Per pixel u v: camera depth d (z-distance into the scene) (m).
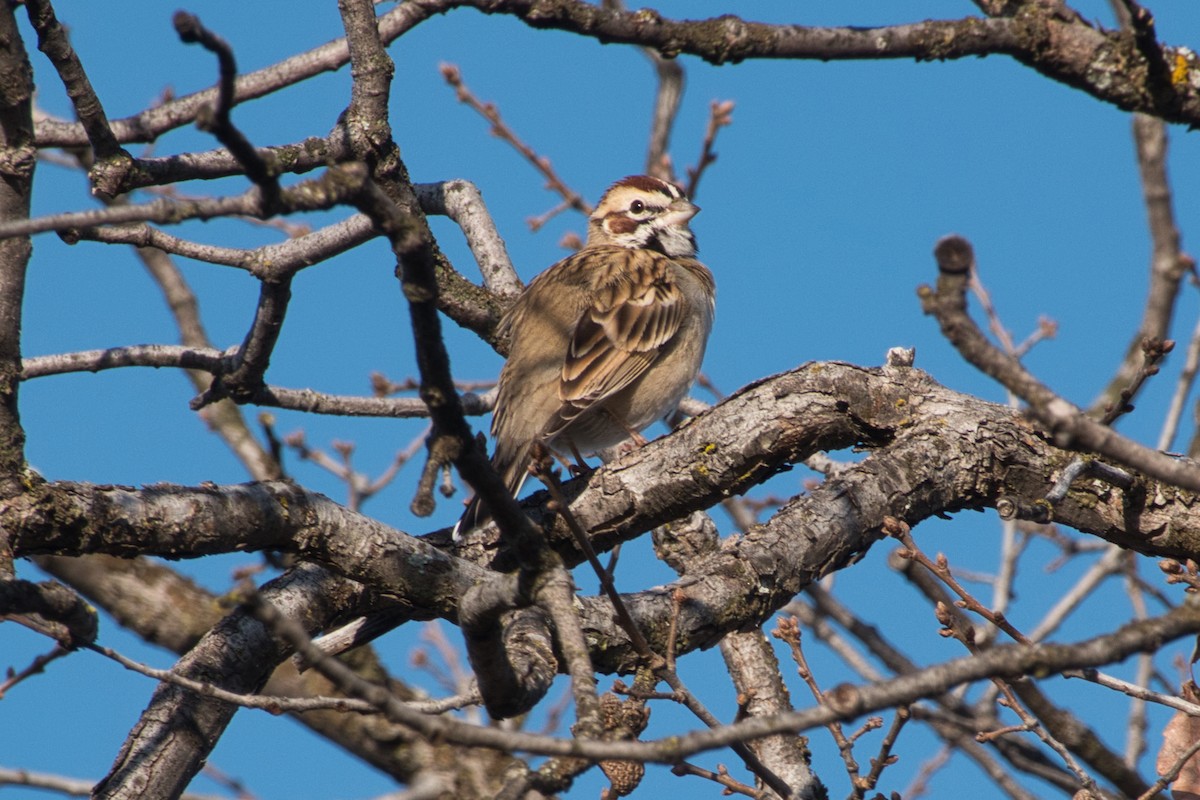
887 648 14.48
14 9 8.98
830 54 7.95
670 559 12.80
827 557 9.34
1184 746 9.22
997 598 14.80
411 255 5.53
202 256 10.66
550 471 7.10
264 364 11.26
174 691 9.09
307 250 10.62
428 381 5.83
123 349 11.24
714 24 7.83
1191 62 8.22
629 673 8.55
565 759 6.64
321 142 10.55
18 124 8.41
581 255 13.59
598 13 7.79
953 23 8.05
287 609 9.30
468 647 6.58
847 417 9.97
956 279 5.18
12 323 8.12
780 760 10.71
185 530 8.03
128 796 8.79
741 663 11.95
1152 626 5.26
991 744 13.41
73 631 7.04
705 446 9.73
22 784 10.56
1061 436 5.27
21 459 7.92
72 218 5.34
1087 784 8.67
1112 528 9.41
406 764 13.08
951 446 9.70
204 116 5.00
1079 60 8.16
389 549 8.43
